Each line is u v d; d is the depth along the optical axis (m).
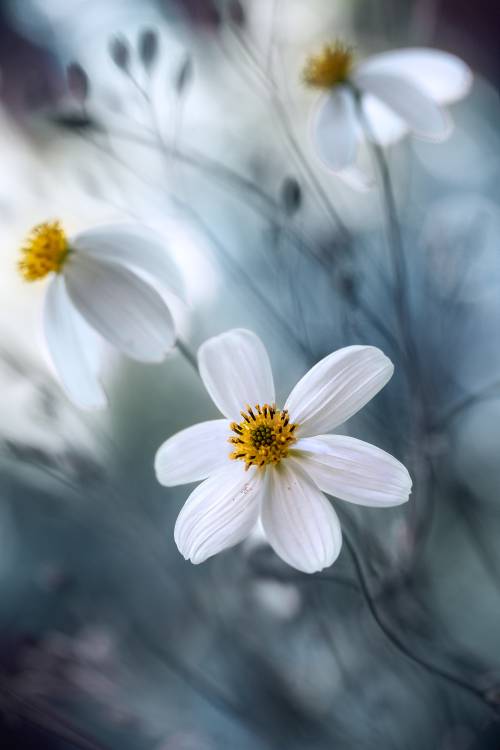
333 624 0.40
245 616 0.39
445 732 0.39
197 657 0.41
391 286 0.39
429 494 0.37
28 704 0.37
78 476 0.37
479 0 0.60
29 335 0.39
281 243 0.38
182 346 0.33
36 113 0.37
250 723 0.39
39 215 0.40
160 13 0.48
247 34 0.37
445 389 0.42
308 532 0.31
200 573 0.40
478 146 0.54
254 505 0.31
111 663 0.39
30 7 0.52
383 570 0.37
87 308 0.33
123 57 0.35
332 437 0.31
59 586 0.40
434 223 0.42
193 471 0.31
